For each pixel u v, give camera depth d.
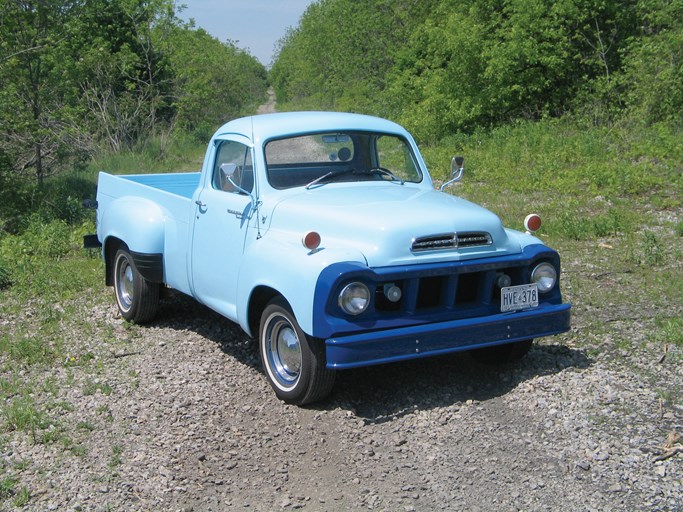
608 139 16.27
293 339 5.45
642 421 5.02
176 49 27.28
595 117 18.19
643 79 17.34
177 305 7.90
